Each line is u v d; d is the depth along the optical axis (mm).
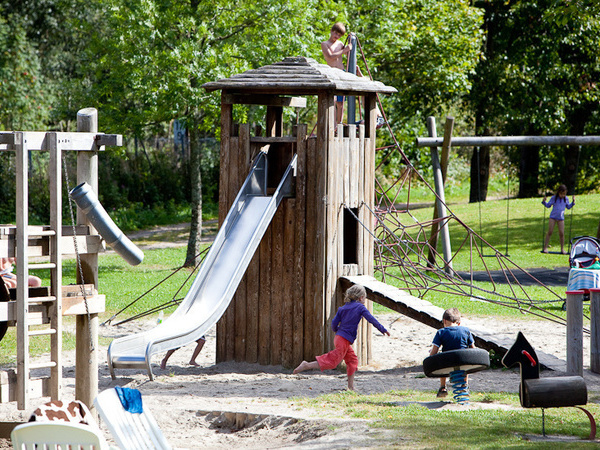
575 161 80188
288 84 25312
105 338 29547
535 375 15562
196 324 19688
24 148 15844
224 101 26797
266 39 44688
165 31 44938
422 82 65750
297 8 45531
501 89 73062
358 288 21719
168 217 78875
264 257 26438
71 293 17016
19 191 15789
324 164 25609
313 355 25812
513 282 42219
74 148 16609
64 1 71250
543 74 71750
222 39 46375
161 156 87875
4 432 16234
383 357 27594
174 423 17578
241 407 18109
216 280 22484
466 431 15000
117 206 78125
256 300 26516
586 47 71250
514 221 60344
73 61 79062
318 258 25688
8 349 27406
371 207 28156
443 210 43031
